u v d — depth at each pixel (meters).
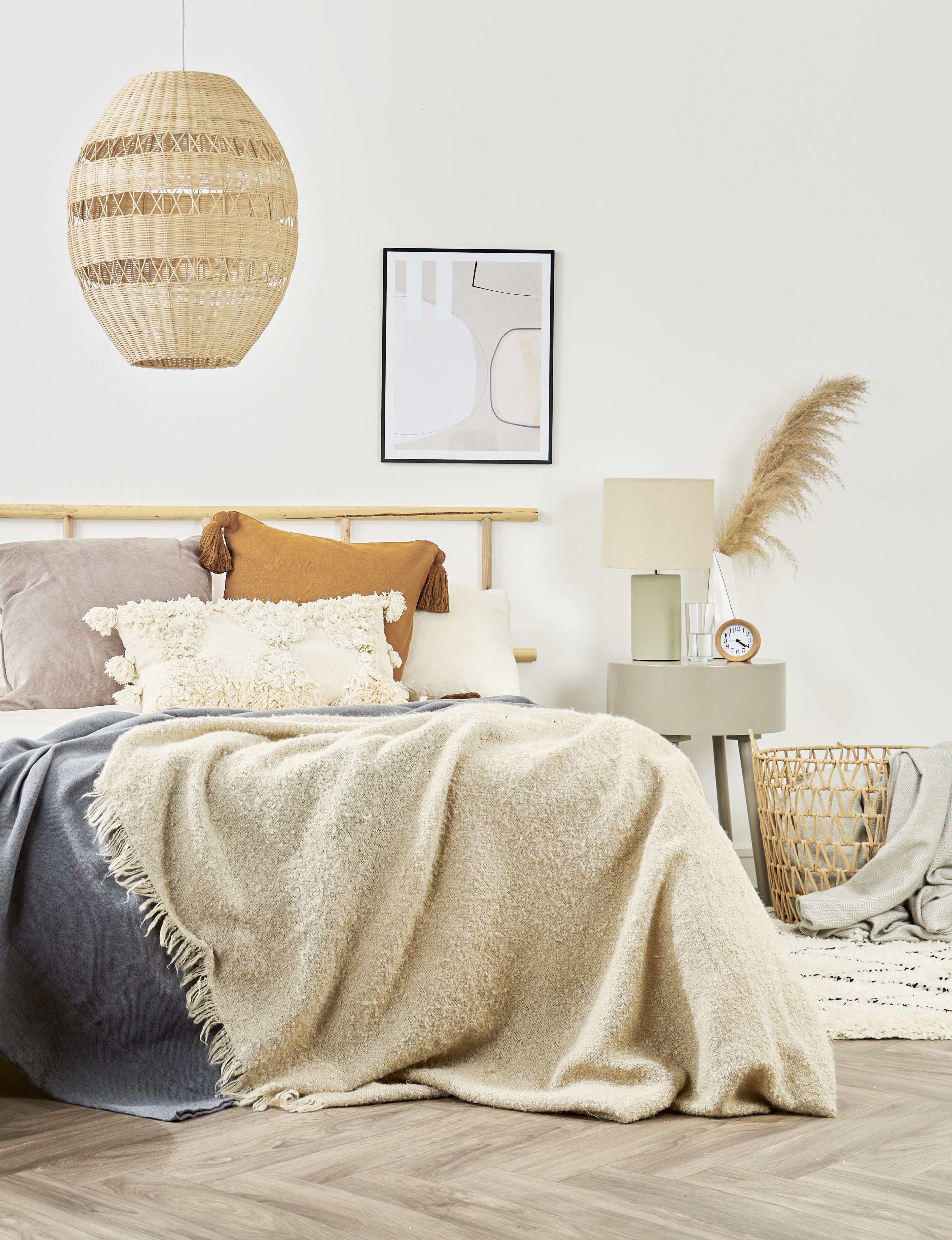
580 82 4.00
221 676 2.96
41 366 3.87
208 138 2.51
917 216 4.10
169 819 1.99
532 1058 1.92
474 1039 1.95
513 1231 1.41
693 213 4.05
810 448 4.00
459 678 3.36
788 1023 1.85
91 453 3.89
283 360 3.94
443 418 3.99
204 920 1.94
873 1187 1.54
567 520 4.04
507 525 4.02
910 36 4.07
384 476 3.98
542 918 1.95
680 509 3.67
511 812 1.98
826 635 4.11
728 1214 1.46
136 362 2.79
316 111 3.93
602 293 4.03
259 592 3.31
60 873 1.99
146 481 3.91
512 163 3.99
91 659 3.13
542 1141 1.70
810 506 4.10
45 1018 1.97
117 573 3.31
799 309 4.08
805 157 4.07
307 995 1.89
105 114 2.55
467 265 3.98
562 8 3.99
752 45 4.05
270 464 3.94
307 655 3.07
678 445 4.06
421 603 3.47
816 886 3.42
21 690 3.10
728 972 1.82
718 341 4.07
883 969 2.81
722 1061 1.78
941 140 4.09
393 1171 1.59
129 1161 1.63
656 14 4.02
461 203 3.98
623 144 4.02
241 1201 1.49
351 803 1.96
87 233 2.54
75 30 3.86
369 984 1.92
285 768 2.03
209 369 3.24
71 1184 1.55
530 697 4.04
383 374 3.96
